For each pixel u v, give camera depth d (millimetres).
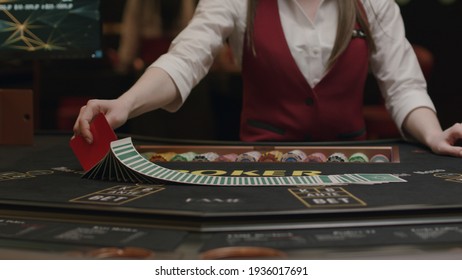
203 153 1496
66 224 812
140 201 892
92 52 1817
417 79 1749
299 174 1173
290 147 1578
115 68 4379
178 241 728
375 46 1815
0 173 1203
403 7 4703
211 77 4293
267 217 796
